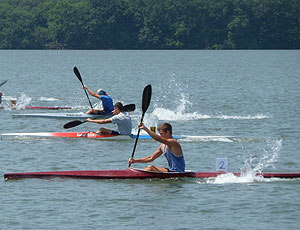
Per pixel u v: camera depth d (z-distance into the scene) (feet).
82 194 122.52
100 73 627.87
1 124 223.71
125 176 135.64
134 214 109.70
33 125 222.69
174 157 135.95
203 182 132.87
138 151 171.94
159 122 233.76
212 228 102.47
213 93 373.40
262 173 138.72
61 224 104.06
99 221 105.70
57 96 358.84
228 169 147.74
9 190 124.98
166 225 103.86
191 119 241.35
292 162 156.04
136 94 367.86
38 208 112.78
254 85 444.55
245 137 193.26
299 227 103.30
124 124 191.93
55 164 151.84
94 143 184.75
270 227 103.30
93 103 321.11
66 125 188.55
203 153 167.84
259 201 118.11
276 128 215.10
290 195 122.42
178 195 122.21
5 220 105.81
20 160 156.35
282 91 385.29
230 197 120.88
